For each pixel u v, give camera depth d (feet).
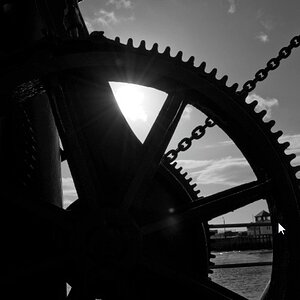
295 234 4.79
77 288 4.17
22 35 5.50
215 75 4.97
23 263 4.19
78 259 4.17
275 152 4.94
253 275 38.01
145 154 4.65
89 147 4.86
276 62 5.98
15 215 4.63
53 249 4.52
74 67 4.54
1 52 5.20
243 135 5.07
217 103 4.92
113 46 4.67
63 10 5.57
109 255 4.21
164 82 4.90
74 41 4.59
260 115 5.04
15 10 5.47
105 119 4.98
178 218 4.65
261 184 4.93
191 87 4.85
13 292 4.59
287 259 4.78
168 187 6.31
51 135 5.95
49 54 4.49
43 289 4.81
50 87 4.54
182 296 4.66
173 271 4.49
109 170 4.88
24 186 5.06
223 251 113.09
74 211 4.39
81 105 4.87
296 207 4.86
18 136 5.06
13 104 4.80
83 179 4.40
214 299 4.57
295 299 4.62
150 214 4.72
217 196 4.83
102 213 4.29
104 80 4.98
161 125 4.78
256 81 5.92
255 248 113.19
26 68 4.42
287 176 4.92
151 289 4.65
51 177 5.77
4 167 4.91
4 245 4.55
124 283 4.22
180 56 4.87
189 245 5.62
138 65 4.71
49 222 4.33
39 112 5.66
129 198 4.45
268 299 4.87
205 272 5.63
